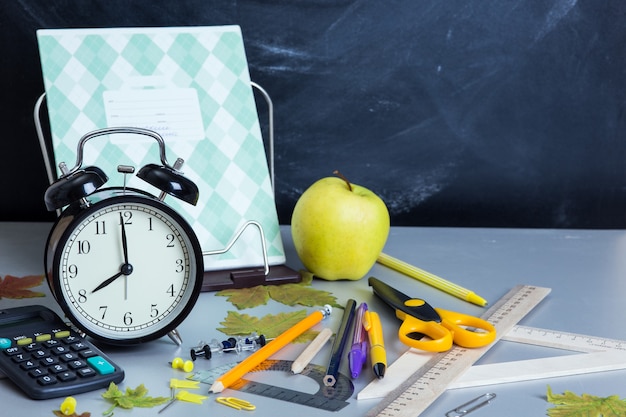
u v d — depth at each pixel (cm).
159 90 102
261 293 97
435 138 122
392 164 122
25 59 115
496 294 98
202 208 101
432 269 104
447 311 90
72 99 99
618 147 125
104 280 84
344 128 121
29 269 101
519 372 83
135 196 84
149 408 77
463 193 124
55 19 115
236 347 86
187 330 89
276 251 103
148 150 100
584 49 122
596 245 114
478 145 123
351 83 120
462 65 121
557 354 86
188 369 82
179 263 85
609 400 79
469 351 86
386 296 93
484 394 80
